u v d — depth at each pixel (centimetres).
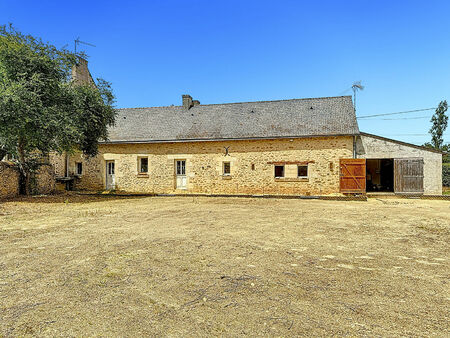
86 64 1878
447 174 1762
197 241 557
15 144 1241
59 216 835
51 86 1167
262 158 1445
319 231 651
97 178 1631
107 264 428
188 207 1038
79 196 1369
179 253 481
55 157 1666
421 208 1034
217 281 368
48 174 1434
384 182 1881
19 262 435
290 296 326
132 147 1588
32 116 1065
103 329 261
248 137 1428
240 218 812
